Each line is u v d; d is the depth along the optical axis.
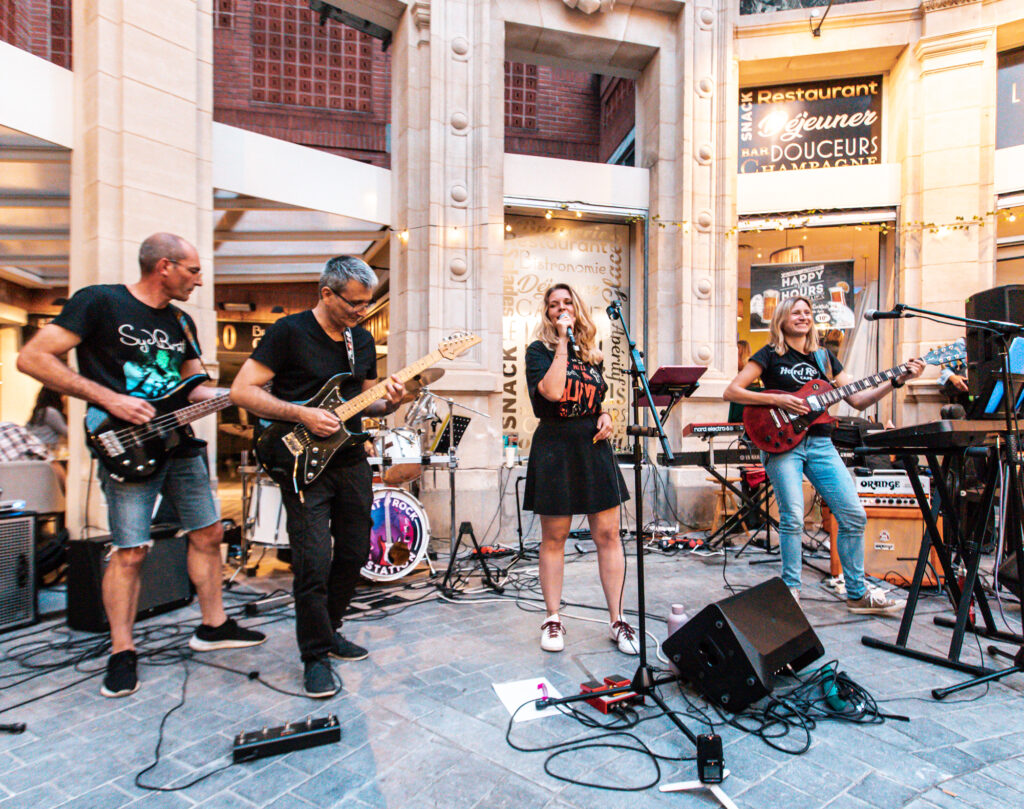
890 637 2.71
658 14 5.66
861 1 5.69
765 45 5.81
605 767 1.67
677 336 5.57
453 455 3.73
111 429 2.14
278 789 1.57
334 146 8.06
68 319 2.09
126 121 3.71
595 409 2.57
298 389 2.27
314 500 2.22
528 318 5.68
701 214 5.59
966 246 5.41
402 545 3.69
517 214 5.67
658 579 3.72
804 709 1.99
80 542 2.90
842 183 5.78
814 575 3.85
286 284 8.77
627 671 2.31
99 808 1.49
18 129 3.54
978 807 1.49
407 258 5.05
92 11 3.73
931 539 2.59
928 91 5.55
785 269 6.21
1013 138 5.61
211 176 4.18
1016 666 2.26
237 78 7.77
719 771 1.53
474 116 5.08
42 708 2.05
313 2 5.04
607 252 5.94
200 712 2.01
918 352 5.56
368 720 1.94
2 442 3.73
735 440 5.26
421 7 4.98
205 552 2.55
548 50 5.70
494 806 1.50
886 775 1.63
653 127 5.77
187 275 2.33
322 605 2.19
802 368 3.12
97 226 3.64
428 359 2.52
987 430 2.27
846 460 4.17
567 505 2.49
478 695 2.11
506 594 3.45
